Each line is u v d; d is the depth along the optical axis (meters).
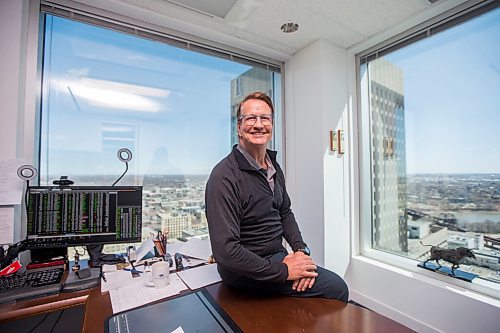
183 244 1.78
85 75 1.67
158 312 0.91
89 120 1.68
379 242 2.17
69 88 1.62
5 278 1.11
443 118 1.75
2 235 1.25
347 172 2.23
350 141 2.24
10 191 1.27
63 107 1.60
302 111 2.28
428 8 1.67
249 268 1.02
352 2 1.63
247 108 1.34
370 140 2.25
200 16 1.77
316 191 2.14
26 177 1.28
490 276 1.54
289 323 0.84
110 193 1.39
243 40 2.10
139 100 1.85
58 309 0.99
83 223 1.34
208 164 2.12
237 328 0.81
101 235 1.37
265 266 1.04
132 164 1.80
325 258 2.06
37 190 1.27
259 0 1.61
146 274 1.25
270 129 1.36
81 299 1.03
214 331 0.79
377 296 1.97
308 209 2.21
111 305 0.96
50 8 1.53
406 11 1.70
